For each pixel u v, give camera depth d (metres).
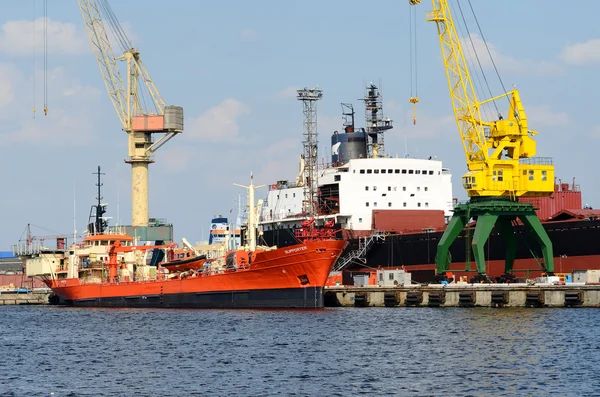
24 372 148.25
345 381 135.50
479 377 136.38
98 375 144.50
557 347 160.62
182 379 139.38
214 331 195.00
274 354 160.25
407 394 126.75
